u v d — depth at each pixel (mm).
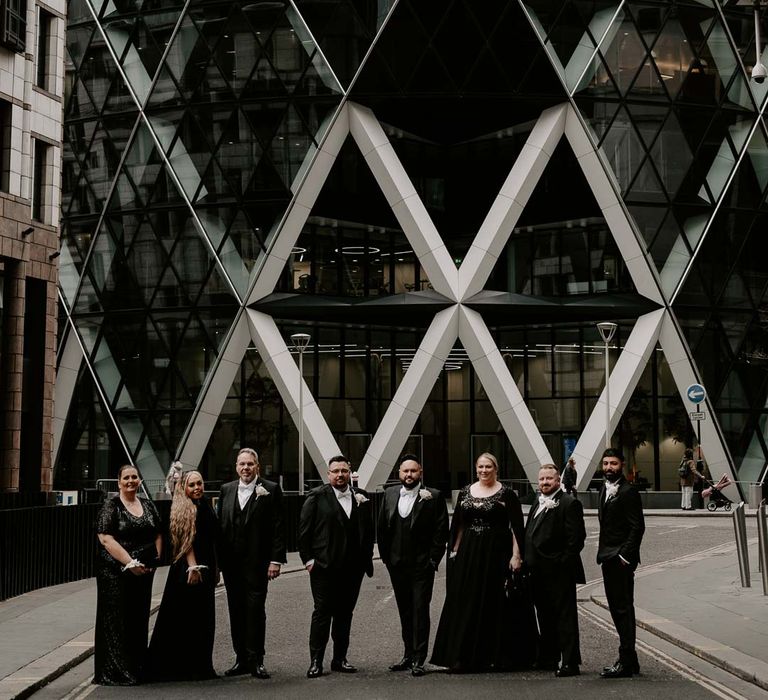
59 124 35594
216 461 46500
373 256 47250
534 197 46875
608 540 11469
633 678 11031
